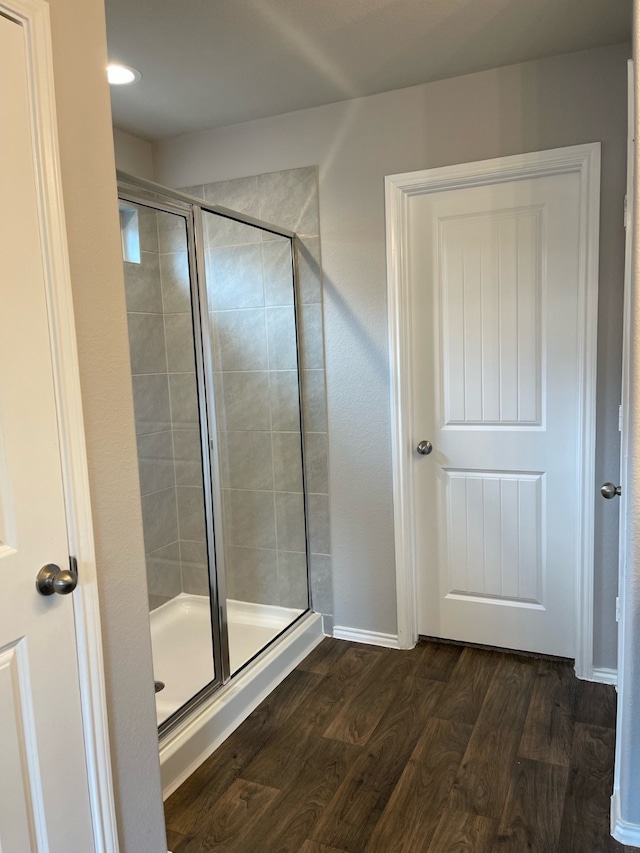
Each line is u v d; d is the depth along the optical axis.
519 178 2.43
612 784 1.91
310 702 2.42
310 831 1.77
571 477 2.53
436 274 2.63
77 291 1.32
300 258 2.77
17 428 1.20
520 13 1.96
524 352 2.54
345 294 2.72
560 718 2.24
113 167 1.40
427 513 2.79
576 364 2.46
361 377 2.74
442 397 2.70
